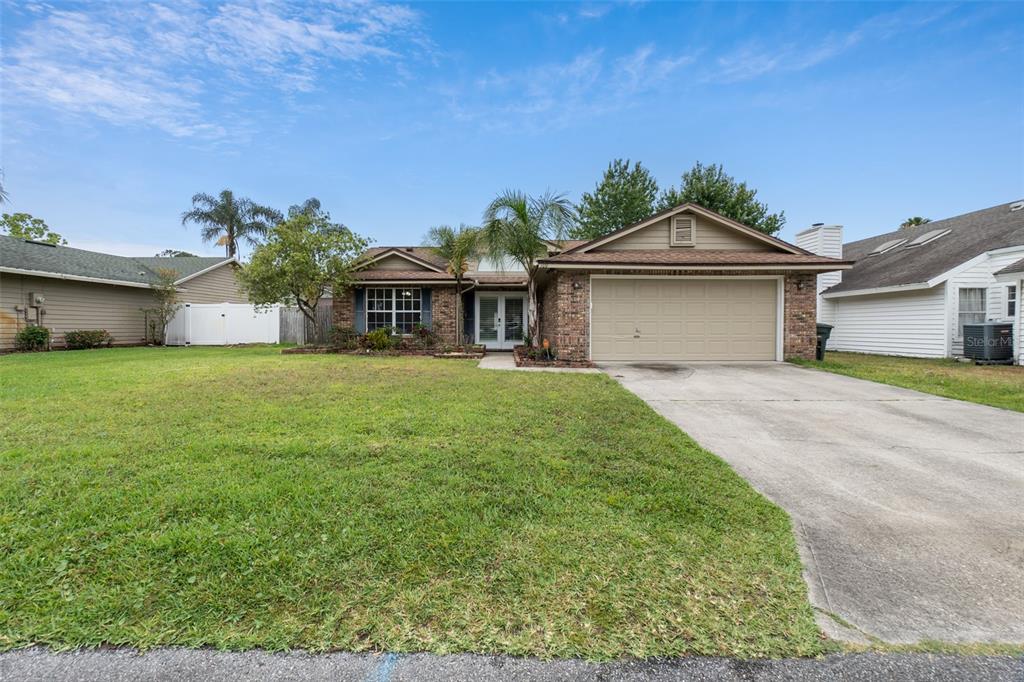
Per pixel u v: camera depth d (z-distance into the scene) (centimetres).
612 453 439
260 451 425
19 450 417
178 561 256
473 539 283
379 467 388
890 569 267
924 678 191
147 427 503
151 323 1994
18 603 225
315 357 1280
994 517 331
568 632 214
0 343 1512
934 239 1625
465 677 191
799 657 202
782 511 333
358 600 231
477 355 1348
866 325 1581
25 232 2830
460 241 1406
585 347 1209
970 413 644
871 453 472
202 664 195
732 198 2669
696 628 217
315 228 1499
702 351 1228
